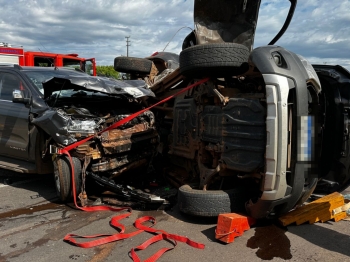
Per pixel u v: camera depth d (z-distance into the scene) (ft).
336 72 15.19
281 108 11.14
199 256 10.87
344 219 14.16
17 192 18.44
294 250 11.28
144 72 24.36
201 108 14.66
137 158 18.01
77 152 15.51
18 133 18.40
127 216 14.46
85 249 11.47
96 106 20.17
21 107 18.47
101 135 15.99
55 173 16.31
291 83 11.43
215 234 12.14
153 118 20.04
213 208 12.96
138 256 10.90
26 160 18.49
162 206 15.17
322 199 14.64
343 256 10.87
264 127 11.71
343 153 15.35
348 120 15.14
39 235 12.67
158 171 20.30
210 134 13.91
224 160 13.10
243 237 12.25
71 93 20.38
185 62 13.71
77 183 15.76
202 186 14.26
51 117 16.15
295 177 11.80
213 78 13.94
